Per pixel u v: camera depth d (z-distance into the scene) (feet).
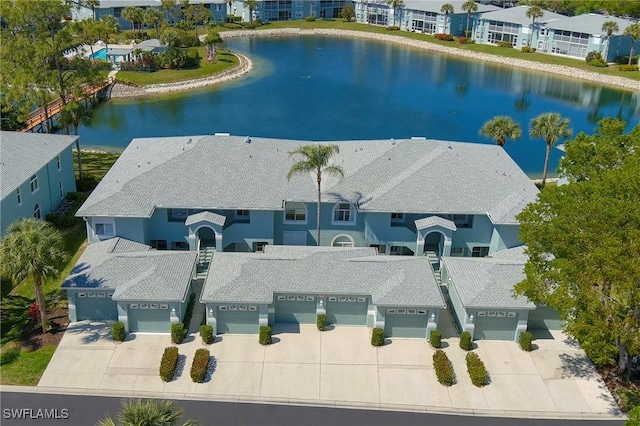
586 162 138.51
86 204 159.33
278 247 157.38
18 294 151.53
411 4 585.63
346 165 178.29
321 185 169.99
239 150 176.65
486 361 132.57
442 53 524.52
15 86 233.55
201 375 123.34
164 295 134.41
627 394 123.54
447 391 123.65
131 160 181.37
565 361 133.08
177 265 145.59
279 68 458.09
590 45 465.88
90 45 413.18
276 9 633.61
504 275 142.51
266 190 165.89
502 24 522.47
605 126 143.54
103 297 139.95
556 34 487.20
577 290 112.88
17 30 249.96
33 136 195.00
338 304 141.28
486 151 189.88
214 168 169.78
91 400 118.21
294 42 557.74
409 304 134.51
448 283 151.64
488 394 123.03
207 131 312.29
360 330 141.90
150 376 125.08
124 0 548.31
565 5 623.77
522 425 115.55
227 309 136.98
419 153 178.70
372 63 483.10
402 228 164.86
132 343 134.82
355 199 164.04
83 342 134.41
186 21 517.96
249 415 115.85
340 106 366.84
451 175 168.86
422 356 133.80
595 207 107.96
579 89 417.28
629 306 110.01
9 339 134.51
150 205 160.15
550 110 368.27
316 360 131.44
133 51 418.31
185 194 163.43
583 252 111.14
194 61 437.58
